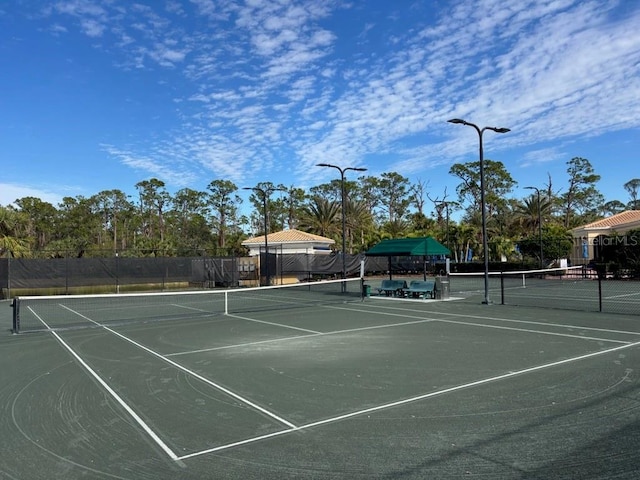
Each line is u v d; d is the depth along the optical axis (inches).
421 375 332.5
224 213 3078.2
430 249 986.7
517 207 2488.9
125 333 573.0
